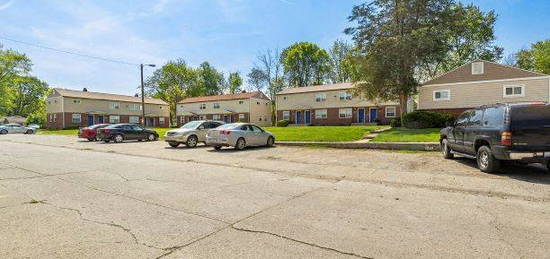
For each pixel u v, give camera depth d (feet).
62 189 22.88
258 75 210.18
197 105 200.75
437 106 92.94
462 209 17.62
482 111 30.63
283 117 161.79
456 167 32.32
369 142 51.83
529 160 25.54
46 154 48.62
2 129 132.16
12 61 185.26
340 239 13.20
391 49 79.77
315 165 35.42
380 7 89.56
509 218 15.97
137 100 211.82
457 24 86.48
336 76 208.13
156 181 26.08
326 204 18.75
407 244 12.62
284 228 14.56
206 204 18.75
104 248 12.32
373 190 22.70
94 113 184.65
